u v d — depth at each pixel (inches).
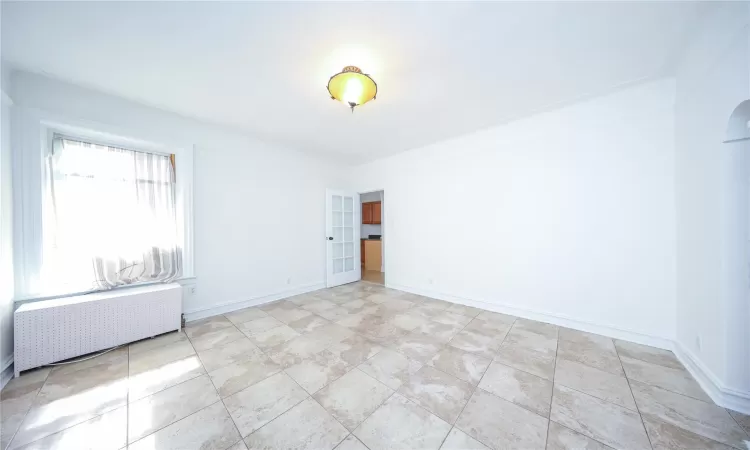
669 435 51.9
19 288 78.7
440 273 149.7
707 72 63.7
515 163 119.6
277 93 92.6
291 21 59.6
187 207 115.0
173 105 102.0
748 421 54.5
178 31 62.9
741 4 52.0
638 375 72.1
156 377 73.4
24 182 79.8
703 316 68.3
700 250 69.7
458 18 58.6
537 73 81.4
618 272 95.3
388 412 59.3
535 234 114.5
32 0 52.9
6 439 51.6
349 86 74.2
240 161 134.3
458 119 115.8
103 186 96.1
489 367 77.4
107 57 73.1
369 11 56.9
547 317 111.9
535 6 55.7
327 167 182.4
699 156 69.6
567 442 50.8
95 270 93.4
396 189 171.9
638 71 81.1
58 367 78.1
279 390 67.4
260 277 143.1
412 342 94.4
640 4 55.6
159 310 98.4
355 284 190.2
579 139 102.4
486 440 51.5
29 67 77.4
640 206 90.9
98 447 50.2
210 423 56.2
